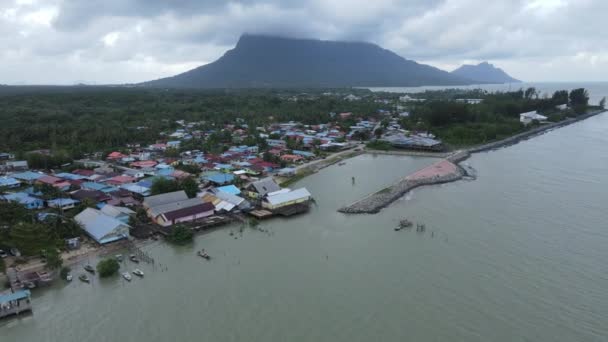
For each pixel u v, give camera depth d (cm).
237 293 5672
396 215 8869
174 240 7388
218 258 6794
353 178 12050
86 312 5231
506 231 7794
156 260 6712
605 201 9506
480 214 8788
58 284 5891
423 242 7362
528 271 6203
